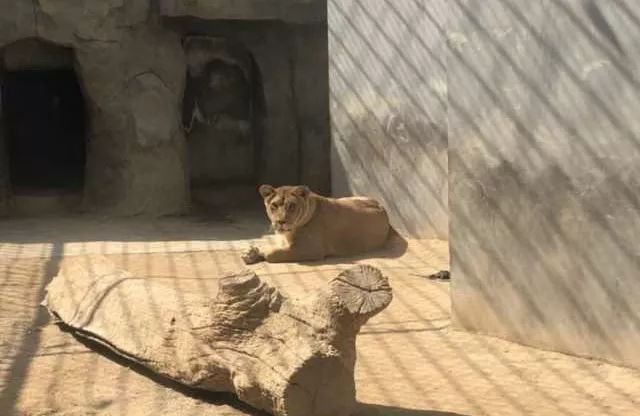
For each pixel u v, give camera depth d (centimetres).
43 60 1431
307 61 1584
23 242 1138
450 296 731
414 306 746
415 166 1142
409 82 1138
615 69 541
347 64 1248
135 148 1412
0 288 831
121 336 566
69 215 1411
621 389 516
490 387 525
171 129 1446
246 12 1462
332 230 1022
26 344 634
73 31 1383
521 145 603
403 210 1168
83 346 626
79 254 1041
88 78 1407
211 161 1631
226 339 472
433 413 477
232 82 1633
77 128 1664
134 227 1298
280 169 1599
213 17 1445
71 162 1664
